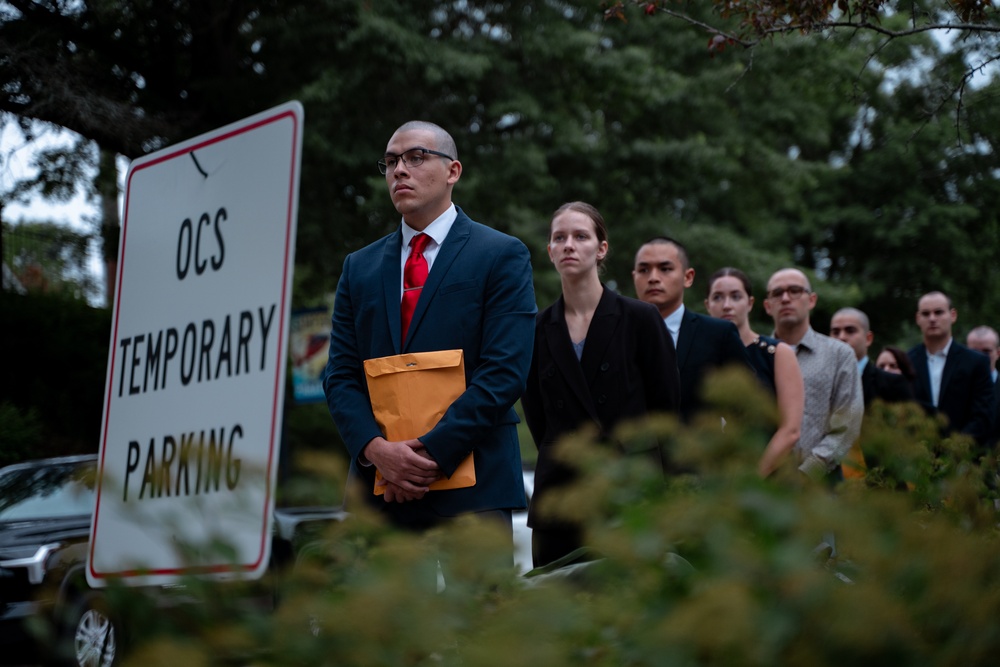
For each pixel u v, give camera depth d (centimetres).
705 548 125
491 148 1636
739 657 109
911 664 110
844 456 196
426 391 327
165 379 235
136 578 121
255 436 218
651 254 515
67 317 1769
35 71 1420
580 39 1603
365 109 1538
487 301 338
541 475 392
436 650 117
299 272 1634
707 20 1496
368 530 130
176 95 1628
